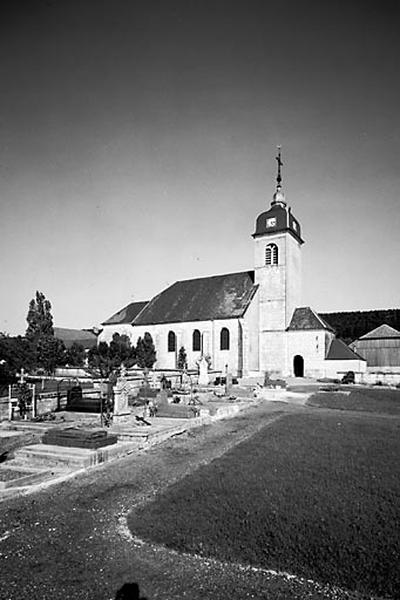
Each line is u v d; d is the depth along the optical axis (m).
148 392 26.22
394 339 55.72
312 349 47.25
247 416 21.50
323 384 40.34
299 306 53.28
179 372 39.66
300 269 54.31
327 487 10.28
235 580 6.75
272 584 6.66
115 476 11.85
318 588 6.56
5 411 19.66
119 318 59.72
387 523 8.36
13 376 27.80
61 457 12.67
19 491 10.43
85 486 11.05
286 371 48.31
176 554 7.53
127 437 15.32
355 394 31.59
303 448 14.03
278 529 8.23
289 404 27.22
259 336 50.09
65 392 23.70
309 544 7.71
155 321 54.31
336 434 16.27
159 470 12.44
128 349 40.03
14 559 7.34
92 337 89.69
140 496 10.36
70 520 8.95
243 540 7.89
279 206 52.06
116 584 6.61
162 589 6.49
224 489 10.32
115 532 8.40
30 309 46.66
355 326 86.12
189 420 19.00
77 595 6.31
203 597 6.30
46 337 41.75
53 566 7.13
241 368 46.94
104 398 21.94
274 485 10.48
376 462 12.32
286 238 49.81
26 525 8.70
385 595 6.39
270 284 50.12
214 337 49.22
